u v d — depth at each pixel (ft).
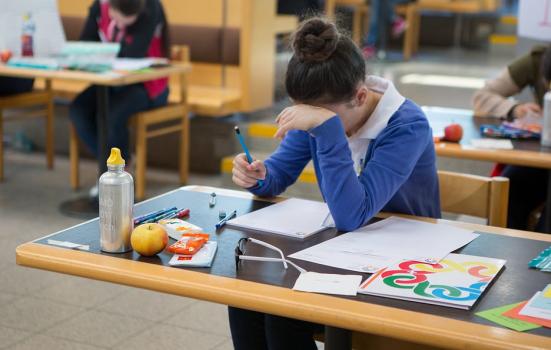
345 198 6.57
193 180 18.31
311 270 5.62
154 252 5.78
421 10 35.53
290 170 7.89
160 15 16.74
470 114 12.42
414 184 7.51
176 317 11.28
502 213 8.00
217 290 5.20
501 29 34.96
